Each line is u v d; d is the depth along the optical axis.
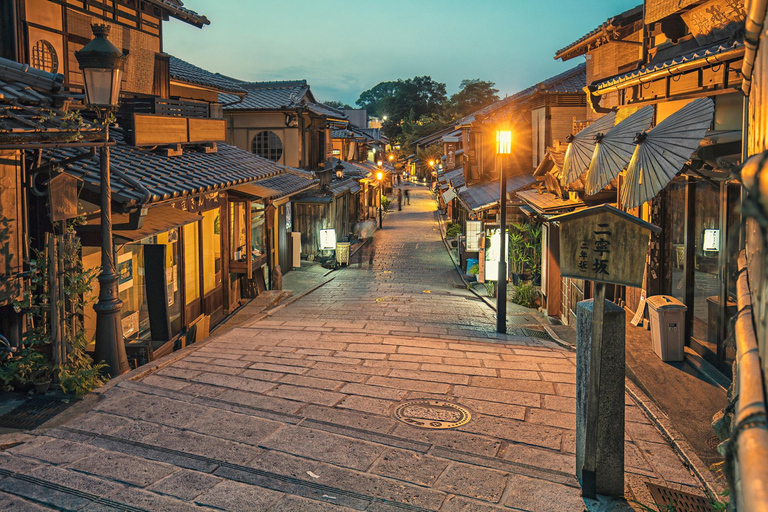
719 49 7.12
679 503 4.81
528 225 18.83
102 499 4.63
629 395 7.39
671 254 9.73
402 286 20.28
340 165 32.34
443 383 7.88
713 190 8.09
